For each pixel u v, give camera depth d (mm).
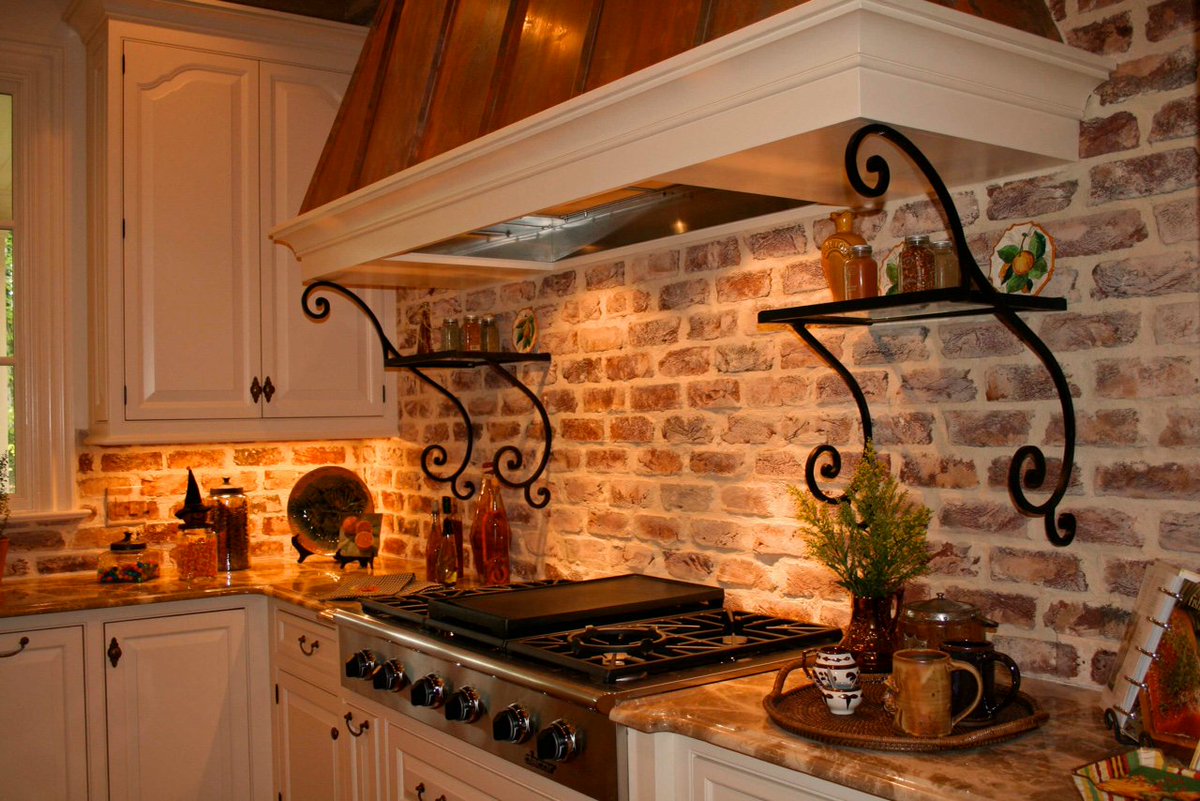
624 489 2652
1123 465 1645
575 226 2781
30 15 3502
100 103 3377
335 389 3588
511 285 3061
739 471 2322
